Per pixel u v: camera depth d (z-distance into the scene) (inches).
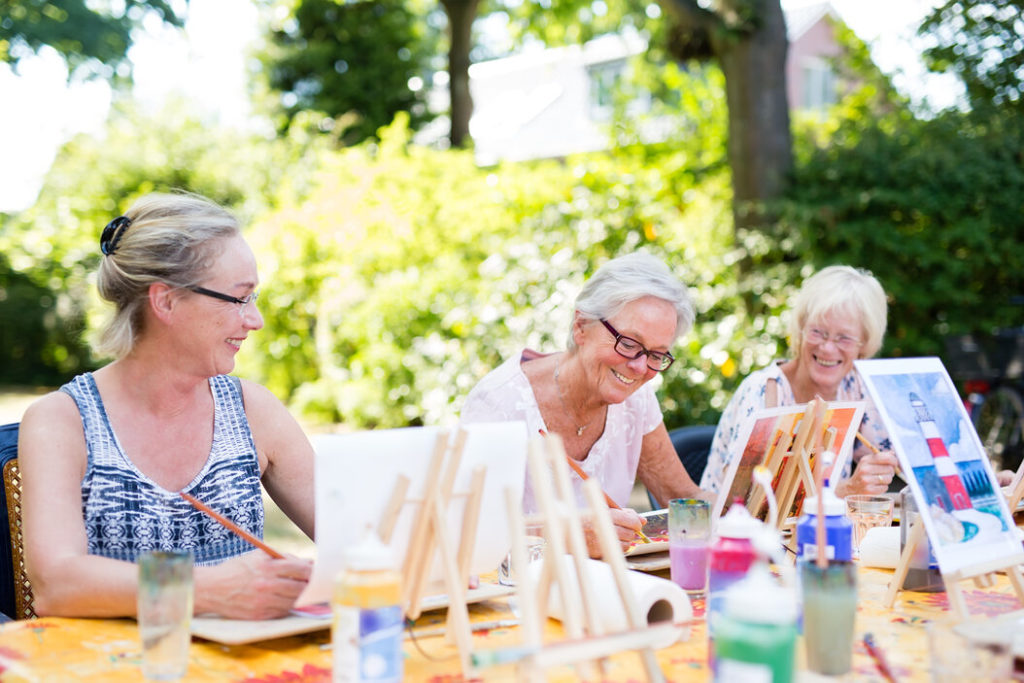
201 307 78.7
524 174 320.8
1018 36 328.5
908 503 77.7
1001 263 314.8
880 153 313.3
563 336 249.3
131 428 81.0
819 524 59.3
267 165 567.2
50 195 556.7
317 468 54.8
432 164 345.1
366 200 341.4
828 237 303.6
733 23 300.4
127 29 503.5
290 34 808.9
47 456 75.5
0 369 577.0
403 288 301.4
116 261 79.0
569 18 487.5
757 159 303.9
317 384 357.7
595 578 65.2
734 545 58.9
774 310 276.2
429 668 58.7
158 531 80.0
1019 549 73.5
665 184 342.0
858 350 121.3
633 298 97.7
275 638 63.6
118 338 79.4
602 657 54.2
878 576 82.4
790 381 126.1
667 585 63.6
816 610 57.1
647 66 495.5
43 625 65.9
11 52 487.8
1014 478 98.5
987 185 312.0
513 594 71.8
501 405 104.7
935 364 79.3
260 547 66.7
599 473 109.0
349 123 785.6
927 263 300.0
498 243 301.9
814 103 786.2
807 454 86.2
